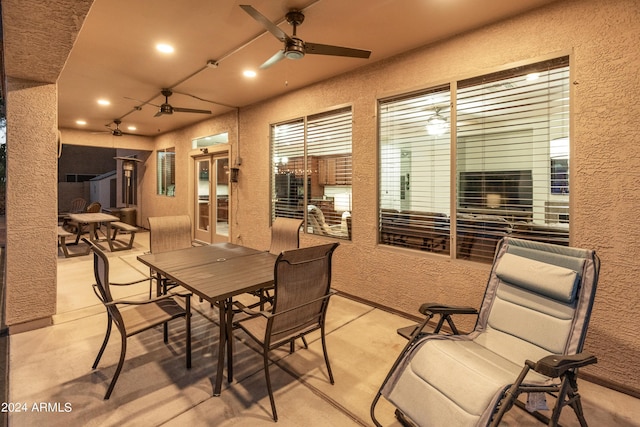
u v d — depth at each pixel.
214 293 2.04
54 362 2.46
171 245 3.62
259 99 5.13
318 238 4.32
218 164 6.56
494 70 2.75
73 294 3.93
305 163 4.49
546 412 1.98
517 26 2.62
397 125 3.51
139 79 4.23
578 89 2.34
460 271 2.98
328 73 3.96
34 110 2.98
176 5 2.55
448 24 2.81
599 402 2.08
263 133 5.20
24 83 2.93
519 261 2.09
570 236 2.40
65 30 2.12
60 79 4.24
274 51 3.37
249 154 5.50
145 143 8.75
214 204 6.71
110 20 2.78
